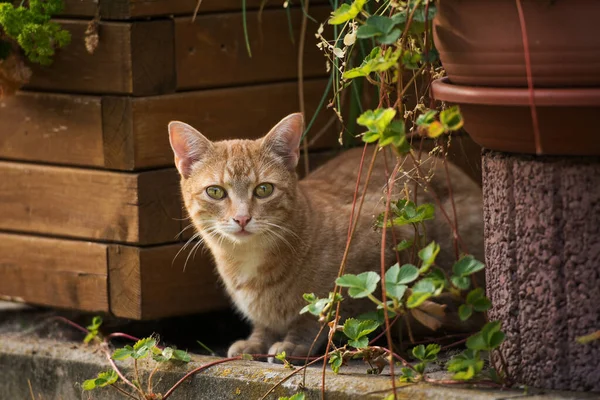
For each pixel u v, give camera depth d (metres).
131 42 4.91
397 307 3.48
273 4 5.42
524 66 3.35
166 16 5.04
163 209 5.15
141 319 5.18
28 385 5.18
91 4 4.98
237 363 4.44
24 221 5.46
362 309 4.96
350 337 3.92
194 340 5.64
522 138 3.53
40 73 5.21
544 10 3.26
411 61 3.62
